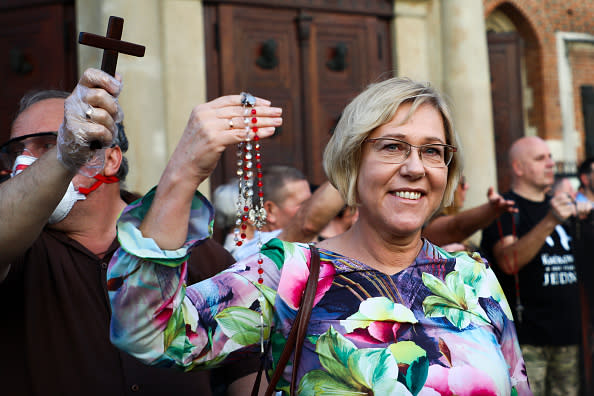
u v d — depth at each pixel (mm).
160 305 1231
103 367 1674
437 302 1551
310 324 1466
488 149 6488
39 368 1655
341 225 3447
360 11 6293
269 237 3053
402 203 1549
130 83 5027
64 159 1266
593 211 3887
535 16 8094
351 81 6262
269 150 5879
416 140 1552
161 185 1210
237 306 1424
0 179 1898
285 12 6012
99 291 1729
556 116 8156
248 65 5824
